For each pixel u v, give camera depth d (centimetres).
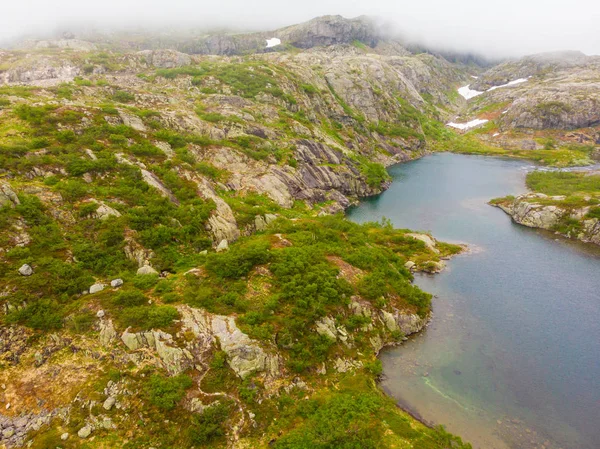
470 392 4316
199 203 6769
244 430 3319
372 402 3788
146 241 5312
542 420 3962
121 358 3538
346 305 5056
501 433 3784
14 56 17450
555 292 6506
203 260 5347
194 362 3656
